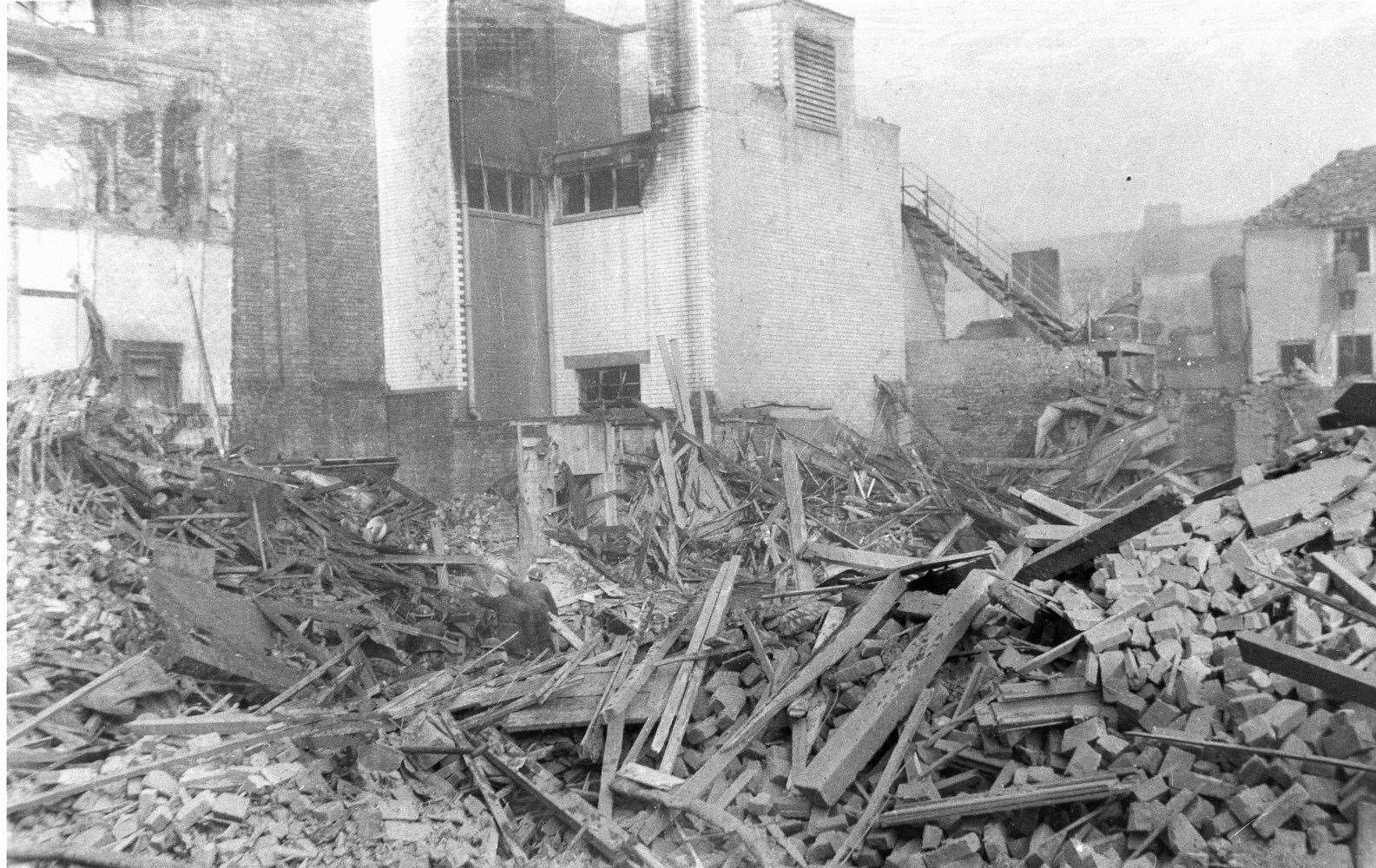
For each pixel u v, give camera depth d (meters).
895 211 15.55
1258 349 13.17
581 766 7.22
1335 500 6.59
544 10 15.04
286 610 8.62
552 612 9.57
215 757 6.50
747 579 10.10
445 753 7.14
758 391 14.47
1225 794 5.29
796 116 15.03
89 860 5.38
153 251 11.72
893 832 5.97
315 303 13.61
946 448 14.35
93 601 7.73
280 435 12.75
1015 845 5.67
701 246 14.12
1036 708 6.04
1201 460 12.76
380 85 14.34
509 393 14.56
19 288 10.63
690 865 6.13
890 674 6.83
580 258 14.96
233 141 12.65
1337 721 5.18
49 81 11.15
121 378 11.14
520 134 15.00
